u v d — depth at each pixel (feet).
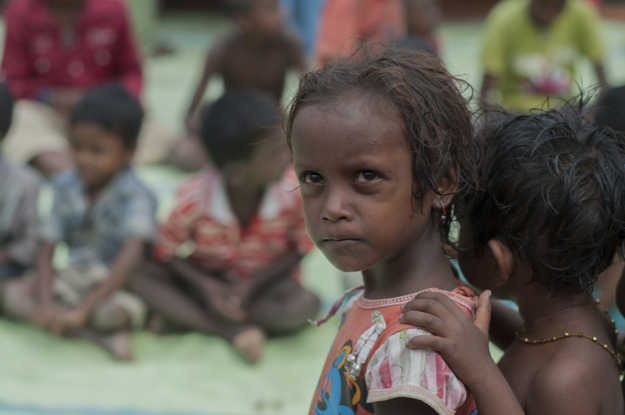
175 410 6.03
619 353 3.32
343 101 2.56
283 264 7.47
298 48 12.13
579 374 2.89
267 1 11.60
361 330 2.84
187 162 11.92
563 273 3.00
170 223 7.26
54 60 12.06
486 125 3.21
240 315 6.95
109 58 12.35
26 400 6.11
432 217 2.84
